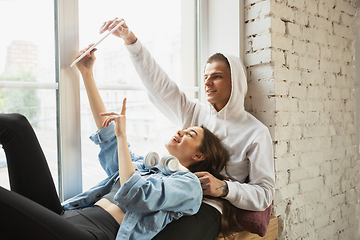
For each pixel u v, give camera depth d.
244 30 1.57
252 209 1.24
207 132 1.37
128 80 1.48
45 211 0.86
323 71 1.72
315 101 1.67
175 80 1.66
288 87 1.51
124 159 1.09
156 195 0.97
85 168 1.37
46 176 1.03
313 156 1.67
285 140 1.50
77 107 1.30
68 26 1.26
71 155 1.30
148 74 1.43
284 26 1.50
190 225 1.10
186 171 1.16
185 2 1.69
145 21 1.52
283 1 1.49
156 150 1.60
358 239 2.00
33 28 1.21
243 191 1.20
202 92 1.75
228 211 1.24
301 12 1.59
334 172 1.81
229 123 1.45
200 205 1.16
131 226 0.98
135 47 1.37
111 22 1.28
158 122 1.61
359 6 1.94
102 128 1.27
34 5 1.20
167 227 1.07
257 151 1.32
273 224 1.43
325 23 1.73
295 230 1.56
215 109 1.49
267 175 1.31
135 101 1.50
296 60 1.56
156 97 1.50
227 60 1.43
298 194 1.58
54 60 1.26
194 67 1.76
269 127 1.46
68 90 1.27
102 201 1.10
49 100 1.26
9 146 0.97
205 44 1.74
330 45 1.76
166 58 1.62
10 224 0.81
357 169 2.00
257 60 1.50
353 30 1.92
